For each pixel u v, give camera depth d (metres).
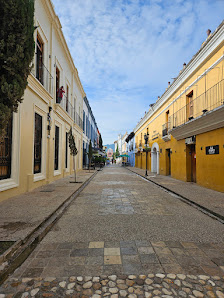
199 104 9.93
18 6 3.04
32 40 3.43
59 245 3.34
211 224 4.46
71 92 16.64
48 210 4.98
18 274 2.50
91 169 24.06
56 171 12.13
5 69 3.10
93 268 2.65
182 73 11.59
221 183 8.02
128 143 45.38
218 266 2.73
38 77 9.24
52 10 9.98
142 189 9.38
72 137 10.84
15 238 3.25
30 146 7.84
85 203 6.39
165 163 16.00
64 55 13.77
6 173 6.36
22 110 7.07
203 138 9.49
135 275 2.50
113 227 4.20
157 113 18.44
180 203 6.52
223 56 7.92
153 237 3.69
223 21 7.54
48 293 2.16
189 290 2.22
